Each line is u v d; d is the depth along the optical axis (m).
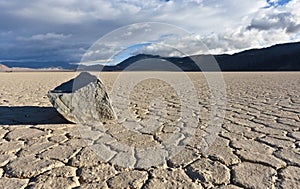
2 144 3.23
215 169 2.49
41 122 4.31
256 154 2.85
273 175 2.34
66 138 3.49
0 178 2.33
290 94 8.28
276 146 3.11
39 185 2.20
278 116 4.87
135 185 2.21
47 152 2.95
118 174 2.42
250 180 2.25
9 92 9.12
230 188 2.14
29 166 2.57
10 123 4.24
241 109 5.70
